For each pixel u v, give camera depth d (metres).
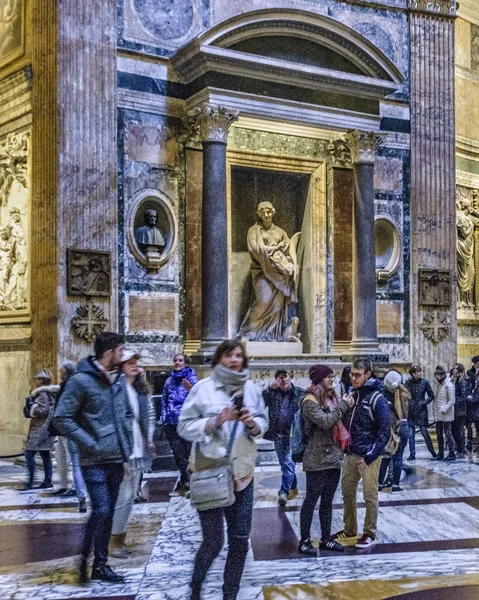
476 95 17.47
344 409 6.05
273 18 12.31
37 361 11.65
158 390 11.94
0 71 12.87
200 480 4.32
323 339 14.27
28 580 5.50
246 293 14.37
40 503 8.32
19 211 12.48
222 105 12.12
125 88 12.20
